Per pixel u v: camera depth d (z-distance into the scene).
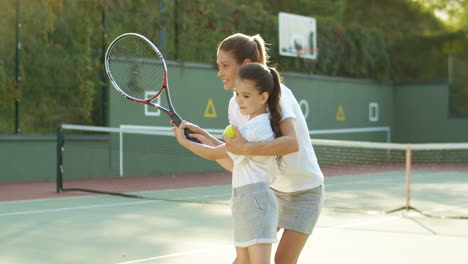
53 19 10.34
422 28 21.80
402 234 4.94
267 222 2.26
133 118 10.98
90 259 3.96
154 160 11.19
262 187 2.28
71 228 5.17
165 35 11.77
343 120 15.02
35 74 10.35
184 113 11.68
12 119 10.11
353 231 5.07
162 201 7.15
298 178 2.49
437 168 13.64
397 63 17.20
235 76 2.45
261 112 2.29
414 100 16.69
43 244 4.47
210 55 12.34
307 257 4.05
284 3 19.28
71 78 10.64
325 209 6.49
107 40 10.94
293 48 13.68
